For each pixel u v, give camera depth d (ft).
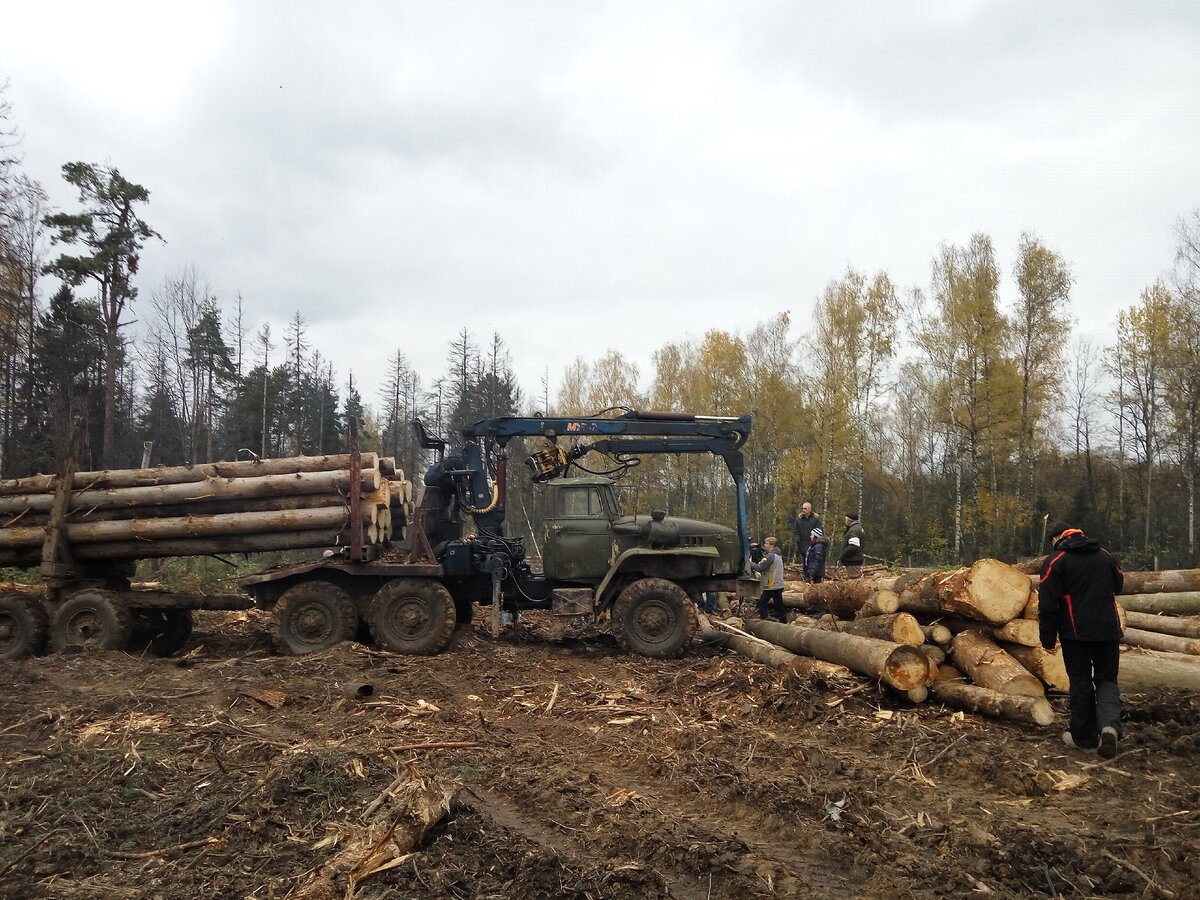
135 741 20.67
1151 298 107.34
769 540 41.37
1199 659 29.91
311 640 34.78
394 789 15.66
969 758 19.76
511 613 39.47
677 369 133.69
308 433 146.61
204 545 35.45
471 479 38.42
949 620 27.45
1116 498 126.11
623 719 24.50
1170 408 102.68
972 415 103.09
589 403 138.21
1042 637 20.88
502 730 23.40
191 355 126.52
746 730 22.71
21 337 82.64
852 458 115.44
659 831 15.38
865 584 31.99
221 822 15.26
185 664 32.45
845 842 14.87
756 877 13.44
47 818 15.67
